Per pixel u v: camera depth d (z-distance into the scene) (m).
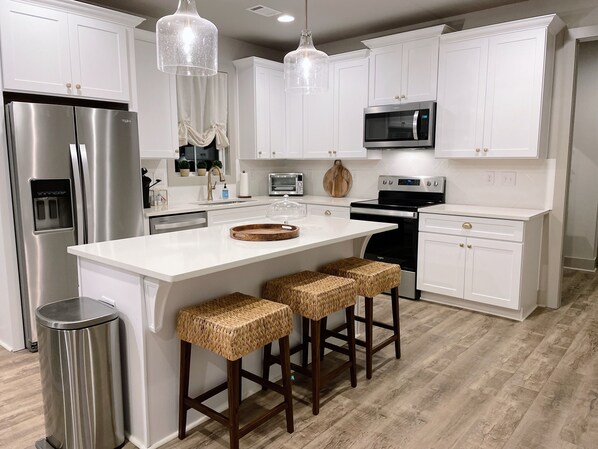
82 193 3.11
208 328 1.84
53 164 3.00
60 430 1.93
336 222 3.05
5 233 2.95
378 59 4.40
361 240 3.12
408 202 4.38
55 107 2.97
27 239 2.94
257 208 4.64
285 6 3.90
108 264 1.97
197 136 4.69
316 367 2.24
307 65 2.63
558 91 3.67
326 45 5.20
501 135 3.70
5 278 3.00
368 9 4.00
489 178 4.11
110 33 3.40
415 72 4.16
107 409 1.96
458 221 3.73
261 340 1.89
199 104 4.68
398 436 2.08
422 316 3.67
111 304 2.08
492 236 3.55
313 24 4.45
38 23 3.00
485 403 2.36
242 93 5.04
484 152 3.81
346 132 4.78
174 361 2.06
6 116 2.89
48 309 1.99
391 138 4.35
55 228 3.08
